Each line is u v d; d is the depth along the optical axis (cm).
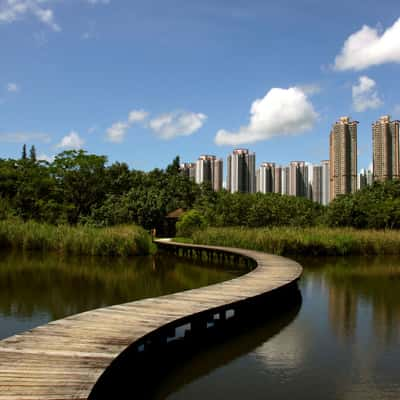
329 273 1906
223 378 697
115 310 890
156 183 5847
